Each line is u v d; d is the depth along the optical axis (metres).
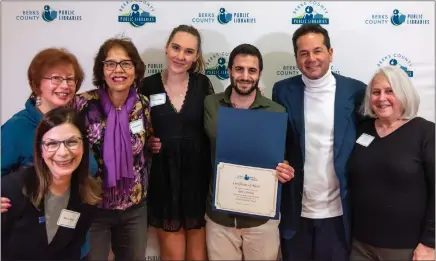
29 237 1.40
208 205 1.70
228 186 1.63
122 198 1.61
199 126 1.67
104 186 1.57
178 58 1.62
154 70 1.99
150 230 2.01
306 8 1.95
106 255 1.70
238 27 1.96
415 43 1.96
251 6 1.95
